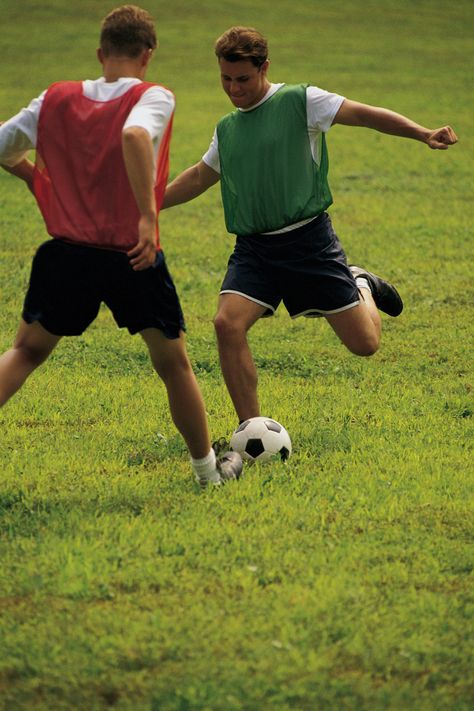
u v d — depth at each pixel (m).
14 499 15.95
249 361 18.22
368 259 38.53
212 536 14.37
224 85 17.89
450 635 11.83
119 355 26.33
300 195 18.02
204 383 23.55
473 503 15.85
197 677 10.95
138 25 14.56
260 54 17.64
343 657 11.38
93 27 111.31
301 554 13.86
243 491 16.16
